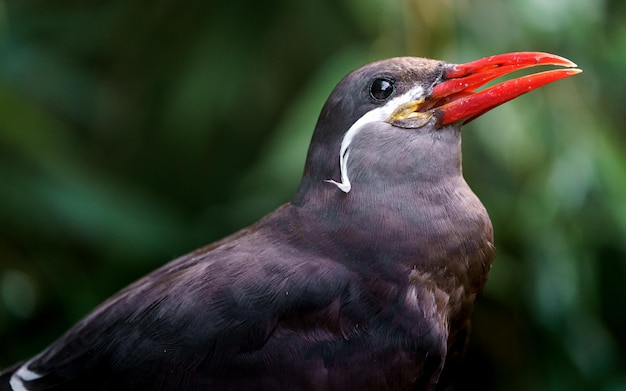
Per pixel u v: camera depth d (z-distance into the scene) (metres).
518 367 11.24
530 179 10.61
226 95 11.72
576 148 10.49
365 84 7.91
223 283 7.54
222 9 11.84
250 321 7.44
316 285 7.50
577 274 10.58
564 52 10.77
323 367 7.43
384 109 7.88
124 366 7.53
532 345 11.17
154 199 11.57
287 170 10.00
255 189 11.25
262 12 11.79
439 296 7.66
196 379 7.43
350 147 7.83
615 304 11.49
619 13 11.31
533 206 10.50
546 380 11.12
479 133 10.41
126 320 7.66
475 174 10.97
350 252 7.64
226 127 11.98
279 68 11.84
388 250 7.60
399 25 10.54
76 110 12.16
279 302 7.46
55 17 12.02
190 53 11.82
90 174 11.12
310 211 7.86
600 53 10.90
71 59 12.09
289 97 11.85
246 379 7.41
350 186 7.77
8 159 10.82
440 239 7.64
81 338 7.74
